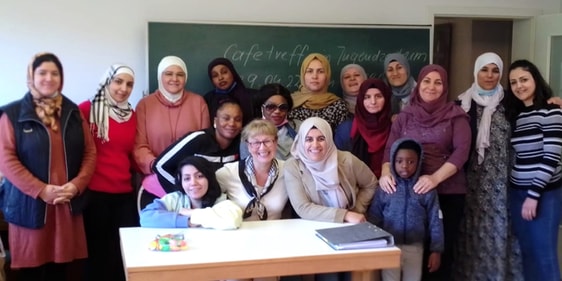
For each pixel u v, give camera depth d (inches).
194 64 152.6
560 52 171.3
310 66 144.0
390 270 110.5
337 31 161.6
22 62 144.6
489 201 126.3
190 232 100.0
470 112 129.0
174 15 153.3
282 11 160.4
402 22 169.3
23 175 110.2
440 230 110.7
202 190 105.3
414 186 110.3
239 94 146.3
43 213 112.9
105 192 125.8
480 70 128.0
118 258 131.8
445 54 223.8
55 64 112.8
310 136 105.2
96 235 128.3
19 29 143.7
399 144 109.5
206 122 135.3
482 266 128.4
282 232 100.7
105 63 150.1
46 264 125.6
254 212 109.4
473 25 219.6
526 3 178.9
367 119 128.1
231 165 111.6
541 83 119.6
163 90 133.2
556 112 116.9
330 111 141.0
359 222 105.2
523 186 122.3
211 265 84.8
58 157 113.9
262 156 106.2
